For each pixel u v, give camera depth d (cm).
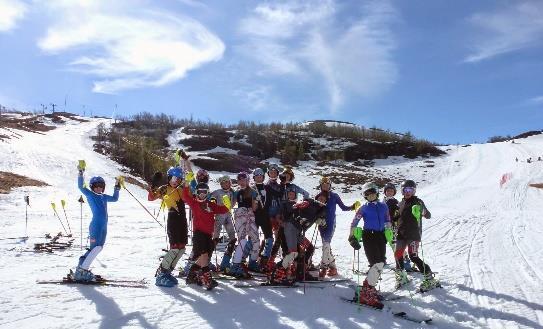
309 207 746
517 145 7669
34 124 6194
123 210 2002
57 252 952
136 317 564
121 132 5975
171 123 7219
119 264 861
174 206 706
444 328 580
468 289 759
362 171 5584
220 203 784
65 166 3222
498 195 3125
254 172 831
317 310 621
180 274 771
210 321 562
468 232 1427
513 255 1054
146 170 4081
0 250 952
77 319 550
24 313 562
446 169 5812
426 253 1088
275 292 692
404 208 786
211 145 6075
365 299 650
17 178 2539
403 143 7000
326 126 8019
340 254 1060
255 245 793
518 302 690
